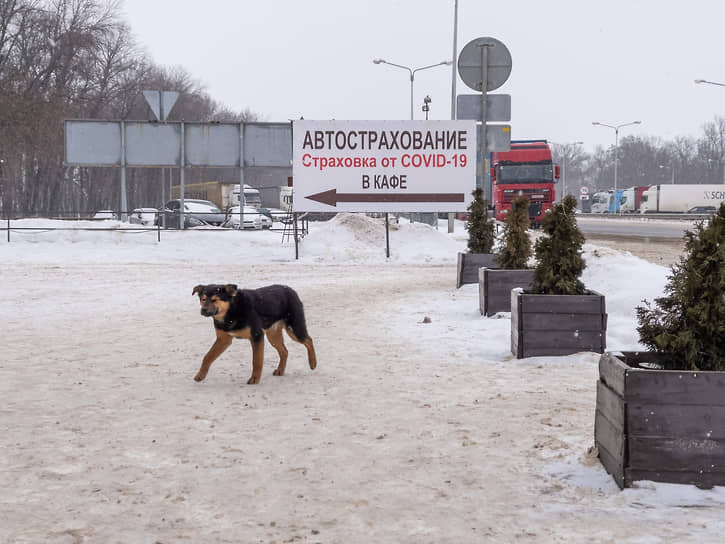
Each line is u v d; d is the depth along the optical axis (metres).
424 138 25.70
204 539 4.23
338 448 5.88
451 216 38.38
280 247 29.00
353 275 21.20
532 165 42.94
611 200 101.56
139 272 21.58
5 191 63.28
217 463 5.53
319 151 25.67
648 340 5.60
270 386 8.02
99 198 78.62
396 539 4.21
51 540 4.21
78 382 8.20
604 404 5.30
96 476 5.26
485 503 4.74
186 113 94.88
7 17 57.66
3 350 10.09
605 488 4.95
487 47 20.62
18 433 6.29
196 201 43.19
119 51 73.31
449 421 6.61
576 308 9.35
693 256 5.35
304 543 4.17
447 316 13.04
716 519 4.39
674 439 4.84
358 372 8.71
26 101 52.50
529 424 6.49
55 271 21.67
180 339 10.98
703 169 169.50
